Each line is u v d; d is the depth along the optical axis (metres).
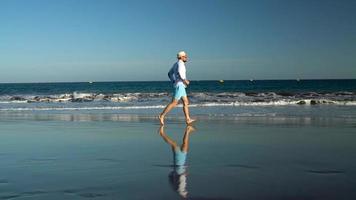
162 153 6.88
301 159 6.24
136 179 4.91
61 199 4.03
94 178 4.97
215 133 9.72
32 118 14.20
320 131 10.03
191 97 28.66
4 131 10.31
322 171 5.34
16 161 6.14
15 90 63.41
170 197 4.11
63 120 13.44
